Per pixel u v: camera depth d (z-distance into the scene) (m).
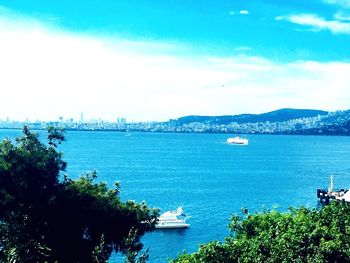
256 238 29.94
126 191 118.69
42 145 36.03
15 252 24.34
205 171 173.62
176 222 79.38
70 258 33.19
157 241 72.06
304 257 27.64
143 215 35.62
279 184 138.75
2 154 33.25
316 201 108.19
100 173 158.00
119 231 34.41
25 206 32.12
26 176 32.69
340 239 28.94
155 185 131.38
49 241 32.12
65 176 36.06
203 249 29.39
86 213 33.72
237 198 111.06
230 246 29.72
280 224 30.80
